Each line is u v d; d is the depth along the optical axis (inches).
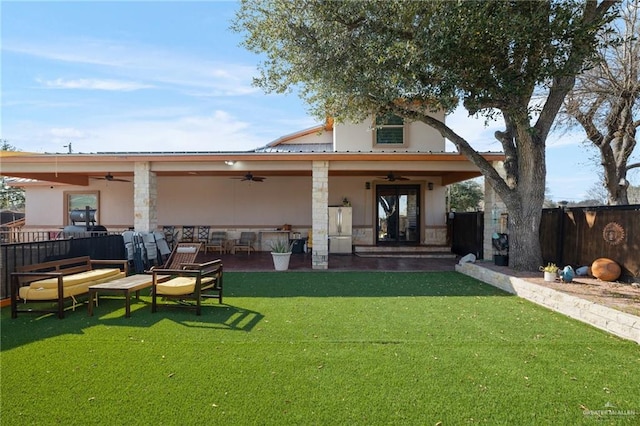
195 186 563.2
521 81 257.9
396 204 560.1
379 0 261.9
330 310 228.1
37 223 578.6
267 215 563.2
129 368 144.5
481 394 126.6
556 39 240.4
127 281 237.8
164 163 390.9
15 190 1117.7
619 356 159.0
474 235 455.2
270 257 484.4
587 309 205.2
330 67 296.4
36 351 160.9
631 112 383.6
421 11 253.9
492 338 179.9
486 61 256.1
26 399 121.6
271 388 129.5
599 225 289.1
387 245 540.1
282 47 320.2
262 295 267.9
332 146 575.8
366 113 347.6
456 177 499.8
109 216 567.8
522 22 228.1
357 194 559.8
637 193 732.7
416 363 150.8
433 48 243.3
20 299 217.9
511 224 328.8
